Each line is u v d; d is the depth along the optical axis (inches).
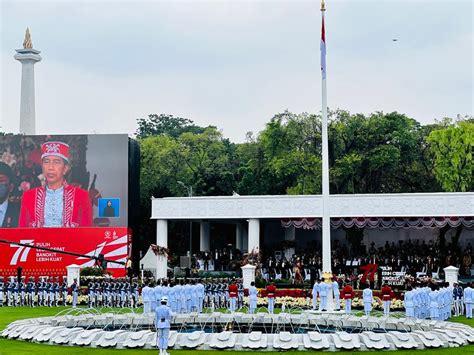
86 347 1305.4
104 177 2974.9
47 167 2989.7
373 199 2657.5
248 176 3964.1
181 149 4190.5
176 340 1283.2
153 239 3986.2
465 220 2603.3
